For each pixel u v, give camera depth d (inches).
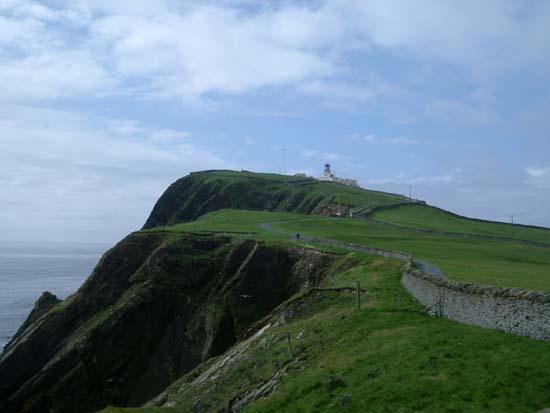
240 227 4808.1
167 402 1608.0
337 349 1307.8
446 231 4790.8
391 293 1722.4
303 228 4768.7
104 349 3211.1
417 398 869.8
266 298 3361.2
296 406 1035.9
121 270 3951.8
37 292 7052.2
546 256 3154.5
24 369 3346.5
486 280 1738.4
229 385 1461.6
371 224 5191.9
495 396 808.9
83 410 3006.9
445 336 1123.9
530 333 1028.5
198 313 3420.3
